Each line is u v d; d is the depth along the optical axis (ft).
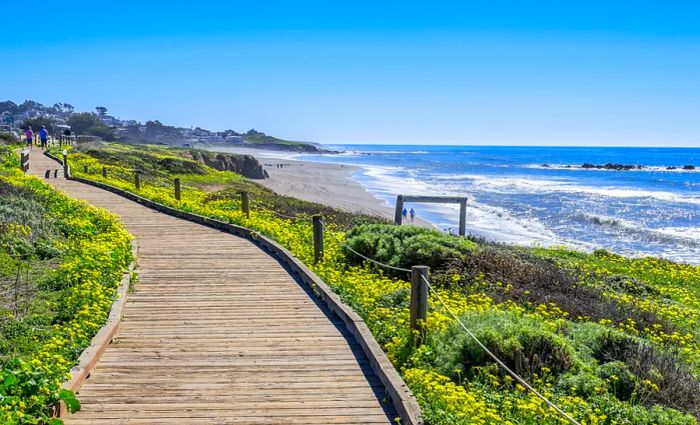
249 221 64.75
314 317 34.14
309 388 24.58
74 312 31.58
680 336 38.58
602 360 30.30
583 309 42.29
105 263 40.73
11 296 34.04
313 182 237.86
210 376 25.54
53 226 50.60
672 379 27.78
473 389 25.32
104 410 22.04
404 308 36.06
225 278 42.98
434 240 52.37
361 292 38.88
